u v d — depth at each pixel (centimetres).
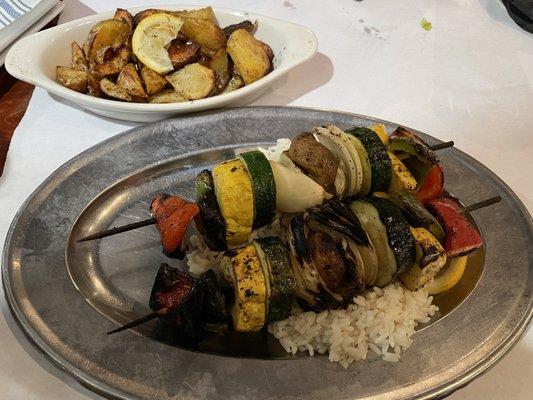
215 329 34
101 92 51
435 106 55
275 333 35
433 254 34
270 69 54
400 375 32
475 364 33
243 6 67
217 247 36
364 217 35
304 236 33
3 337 33
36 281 35
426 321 36
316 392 31
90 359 31
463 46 64
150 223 37
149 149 46
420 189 40
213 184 35
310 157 36
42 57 51
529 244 40
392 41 64
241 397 30
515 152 50
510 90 58
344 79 58
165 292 33
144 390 30
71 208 41
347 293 34
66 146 48
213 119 48
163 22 51
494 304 36
